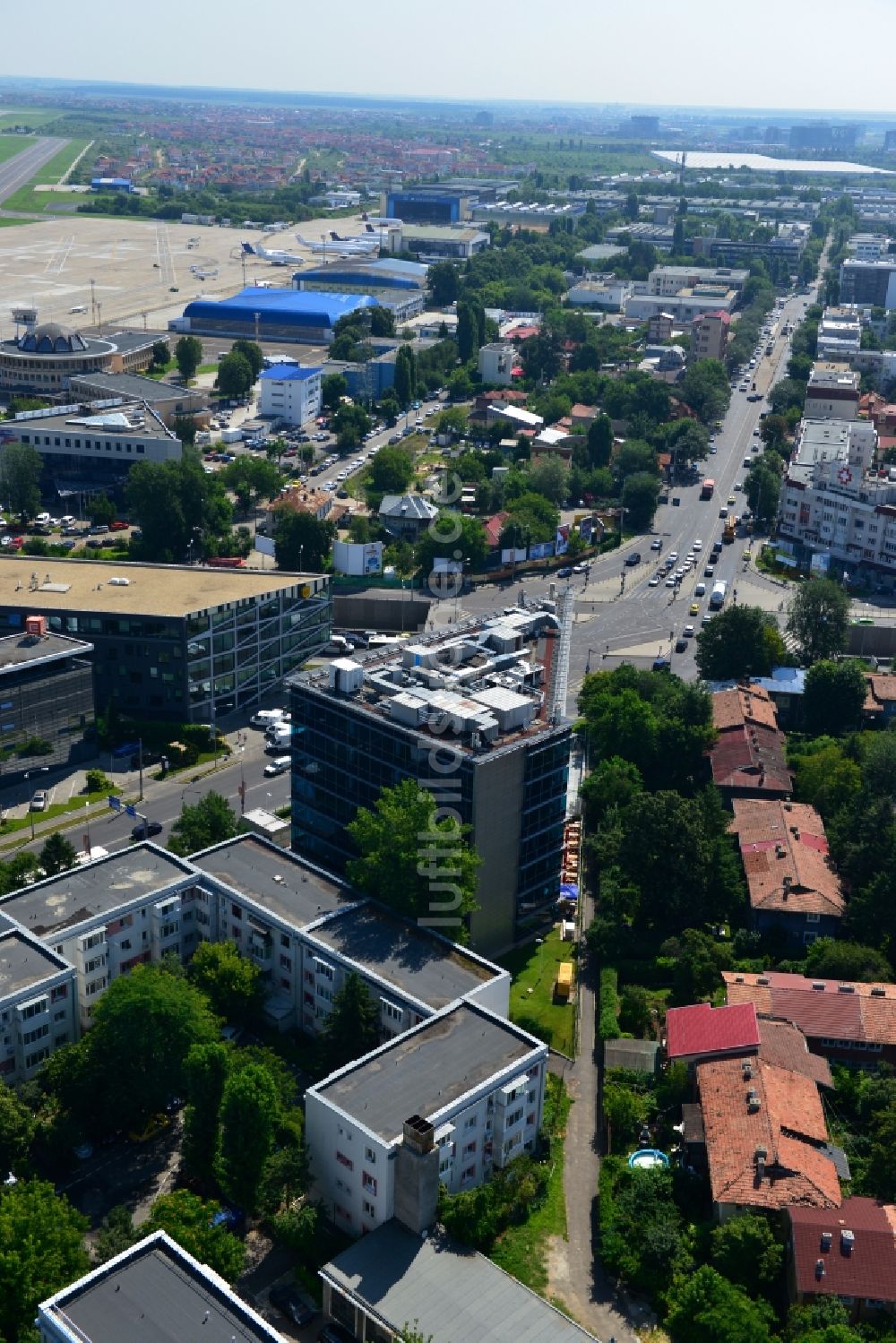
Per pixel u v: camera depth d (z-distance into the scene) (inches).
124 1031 7160.4
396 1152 6363.2
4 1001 7342.5
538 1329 5925.2
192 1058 6820.9
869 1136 7298.2
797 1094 7253.9
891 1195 6737.2
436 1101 6673.2
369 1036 7568.9
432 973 7770.7
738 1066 7396.7
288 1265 6555.1
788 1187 6599.4
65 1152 7032.5
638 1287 6491.1
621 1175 7052.2
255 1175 6545.3
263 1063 7436.0
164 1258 5713.6
